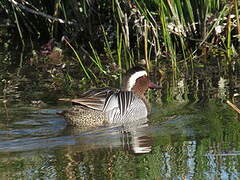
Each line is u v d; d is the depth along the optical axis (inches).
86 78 647.1
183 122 509.4
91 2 749.9
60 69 689.0
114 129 505.7
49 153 445.4
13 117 527.8
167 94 590.2
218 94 575.5
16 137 481.1
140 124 518.6
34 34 812.0
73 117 511.2
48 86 623.5
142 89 574.9
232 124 495.8
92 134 490.9
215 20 694.5
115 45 749.9
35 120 519.8
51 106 556.4
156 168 407.5
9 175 405.1
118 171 407.2
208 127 492.7
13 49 783.1
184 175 398.9
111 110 526.9
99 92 539.2
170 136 477.4
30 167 416.8
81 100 519.5
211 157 427.8
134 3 692.7
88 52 749.9
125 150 448.1
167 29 673.0
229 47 671.8
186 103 557.6
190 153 438.0
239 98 559.8
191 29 708.7
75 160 430.3
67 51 757.3
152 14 699.4
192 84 614.9
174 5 690.2
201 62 685.9
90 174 402.3
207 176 394.6
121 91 548.7
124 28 685.3
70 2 751.1
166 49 689.0
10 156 441.4
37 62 718.5
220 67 664.4
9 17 813.9
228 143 454.0
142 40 722.8
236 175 395.2
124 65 686.5
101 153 443.2
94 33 761.6
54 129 499.8
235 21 698.8
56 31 783.7
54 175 402.6
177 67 674.2
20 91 606.2
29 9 736.3
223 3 698.8
